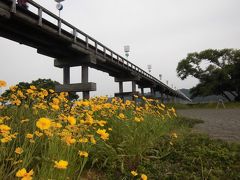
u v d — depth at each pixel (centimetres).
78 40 1745
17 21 1228
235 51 5072
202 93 5347
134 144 420
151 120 605
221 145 539
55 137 266
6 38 1405
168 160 431
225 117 1675
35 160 278
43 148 299
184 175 353
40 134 264
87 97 1748
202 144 539
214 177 344
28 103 430
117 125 454
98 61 2127
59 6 1700
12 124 342
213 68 5244
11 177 229
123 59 2647
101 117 465
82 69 1917
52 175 216
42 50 1733
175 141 546
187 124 1056
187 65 5428
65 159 251
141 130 482
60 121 325
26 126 349
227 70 4900
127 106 611
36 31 1397
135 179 330
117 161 374
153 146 479
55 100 390
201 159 432
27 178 172
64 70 1975
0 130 227
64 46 1675
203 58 5353
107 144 391
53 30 1423
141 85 4294
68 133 271
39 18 1303
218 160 434
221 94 5306
